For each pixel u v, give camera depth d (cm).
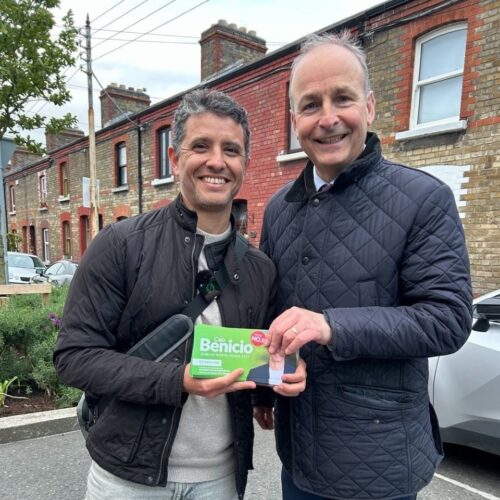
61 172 1672
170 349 124
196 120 128
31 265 1190
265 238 161
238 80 812
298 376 115
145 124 1125
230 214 139
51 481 254
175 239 131
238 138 131
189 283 128
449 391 257
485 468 278
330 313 113
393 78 566
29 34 530
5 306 457
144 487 127
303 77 130
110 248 125
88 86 1043
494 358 239
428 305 112
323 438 126
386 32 569
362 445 121
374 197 125
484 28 475
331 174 138
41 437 310
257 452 296
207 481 133
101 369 116
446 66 526
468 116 496
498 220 477
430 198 118
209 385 111
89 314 122
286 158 718
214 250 133
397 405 122
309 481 129
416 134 541
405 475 121
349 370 123
